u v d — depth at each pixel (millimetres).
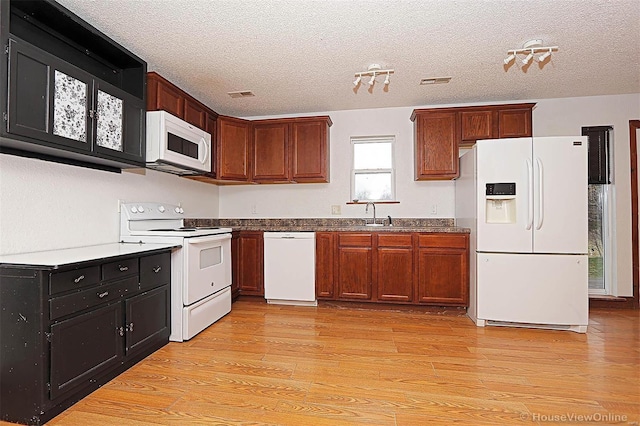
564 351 2441
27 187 2043
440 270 3359
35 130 1769
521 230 2914
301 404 1756
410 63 2844
